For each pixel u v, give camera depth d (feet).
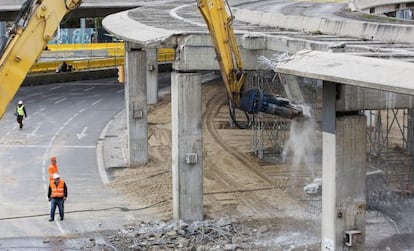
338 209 104.12
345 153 103.50
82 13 326.24
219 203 160.86
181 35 143.84
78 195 169.58
